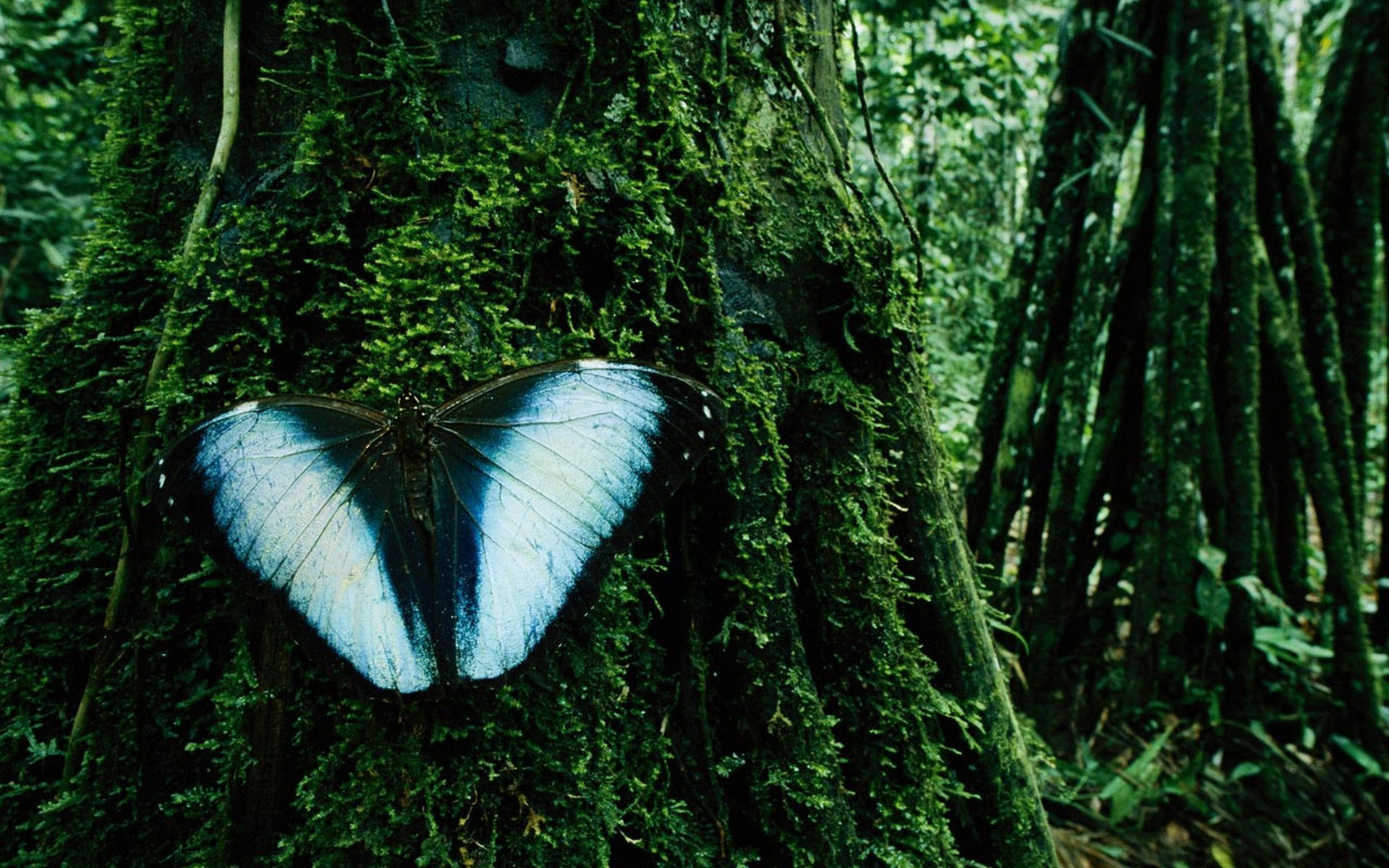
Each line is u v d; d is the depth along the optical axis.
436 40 0.24
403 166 0.24
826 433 0.28
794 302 0.27
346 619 0.22
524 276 0.24
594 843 0.23
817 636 0.28
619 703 0.24
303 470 0.22
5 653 0.25
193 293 0.24
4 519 0.26
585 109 0.25
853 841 0.27
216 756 0.24
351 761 0.22
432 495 0.22
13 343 0.27
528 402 0.22
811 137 0.28
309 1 0.24
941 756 0.30
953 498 0.33
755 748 0.26
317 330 0.25
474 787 0.22
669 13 0.25
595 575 0.22
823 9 0.30
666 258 0.25
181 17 0.26
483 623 0.22
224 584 0.24
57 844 0.24
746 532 0.26
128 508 0.24
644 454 0.22
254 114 0.25
